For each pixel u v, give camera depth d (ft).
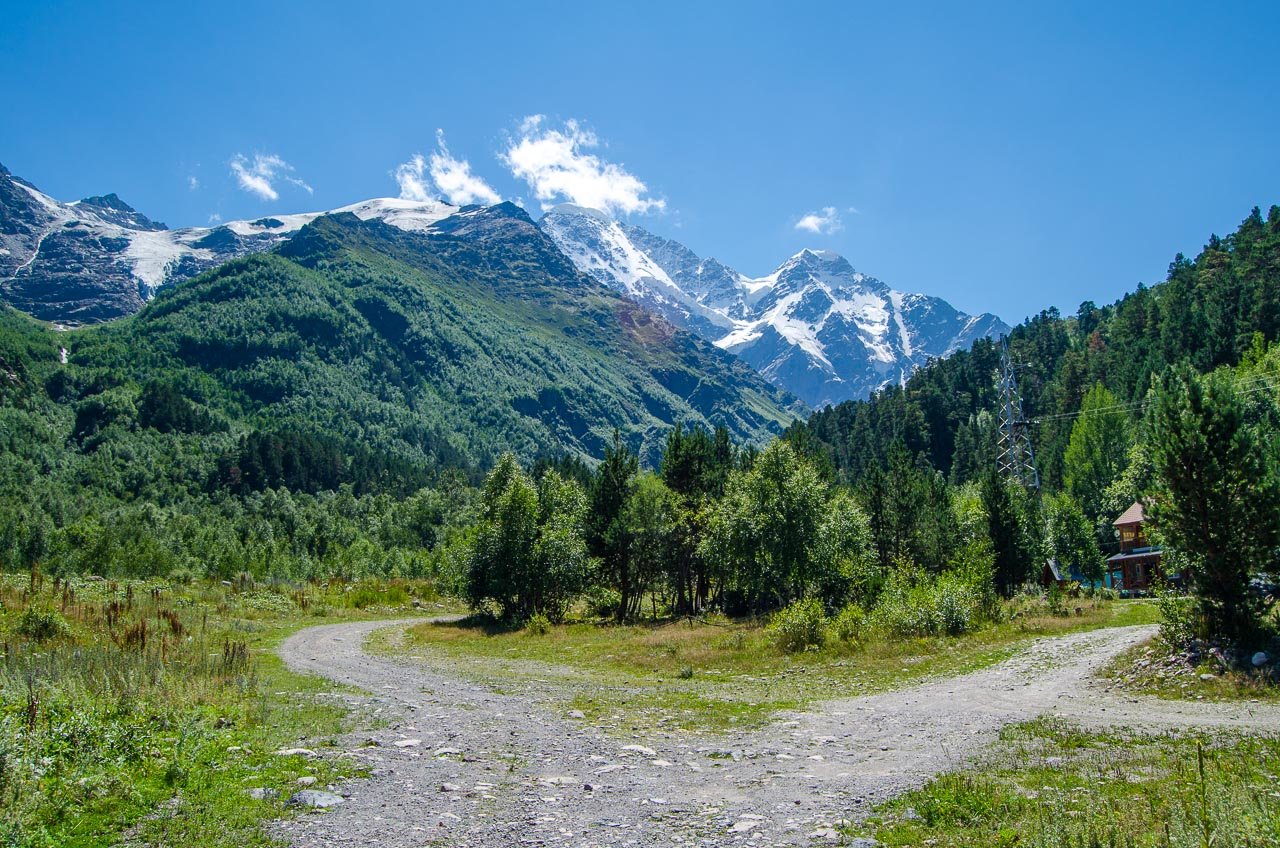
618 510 195.42
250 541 390.83
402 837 31.55
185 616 132.77
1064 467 347.77
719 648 108.78
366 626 165.37
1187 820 28.94
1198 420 71.05
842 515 173.06
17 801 32.45
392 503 591.78
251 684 68.74
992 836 30.50
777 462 156.76
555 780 41.11
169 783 37.83
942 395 560.20
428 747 49.03
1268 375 240.12
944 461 534.78
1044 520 240.94
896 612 113.19
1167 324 402.72
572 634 145.59
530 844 30.99
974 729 53.88
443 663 104.94
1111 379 416.05
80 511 476.95
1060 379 487.20
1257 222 485.97
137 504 546.26
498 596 174.19
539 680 86.63
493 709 64.80
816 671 89.30
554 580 172.65
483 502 206.08
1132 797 34.40
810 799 37.24
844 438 639.35
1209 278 459.32
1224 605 69.62
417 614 206.18
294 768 41.98
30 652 68.08
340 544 451.12
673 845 30.89
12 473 543.39
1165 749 44.57
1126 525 245.24
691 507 197.36
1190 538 71.05
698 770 43.55
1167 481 73.31
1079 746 46.68
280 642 124.26
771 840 31.32
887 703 67.10
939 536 207.31
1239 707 57.11
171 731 46.83
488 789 39.06
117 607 109.81
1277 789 34.37
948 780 38.60
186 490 596.29
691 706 66.54
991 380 587.27
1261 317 347.36
